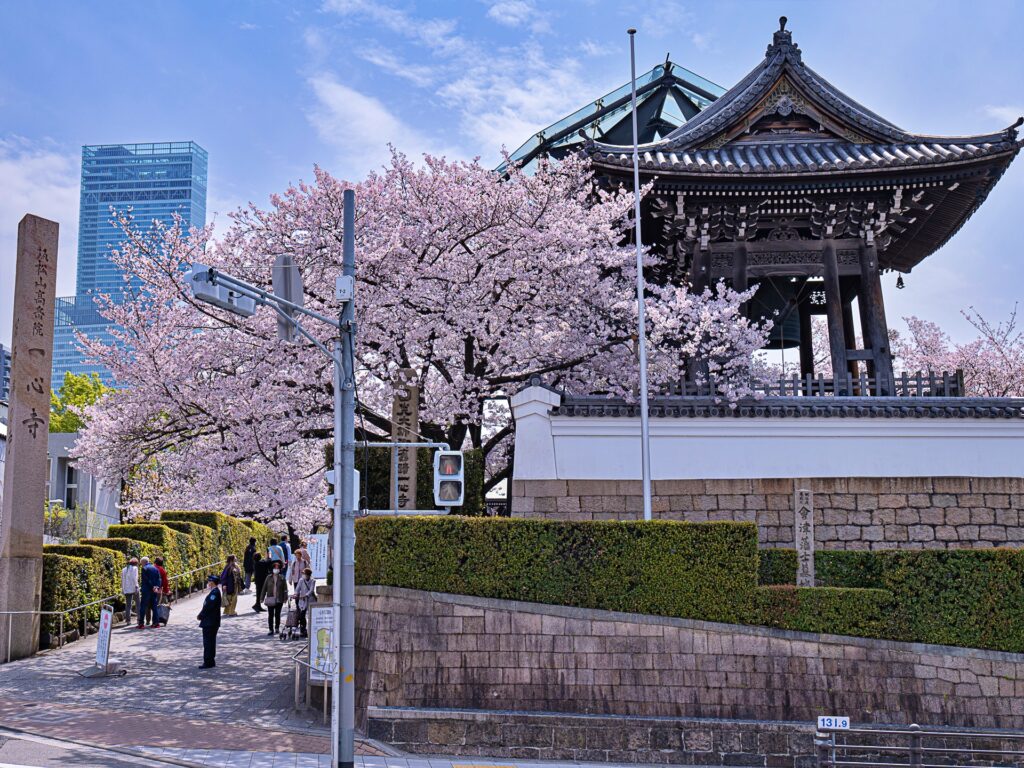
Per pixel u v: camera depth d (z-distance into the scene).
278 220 25.17
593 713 19.27
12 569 24.11
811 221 29.52
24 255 24.80
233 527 46.00
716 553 20.06
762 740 19.16
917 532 24.25
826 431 24.55
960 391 26.58
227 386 24.69
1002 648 19.77
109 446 26.44
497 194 25.69
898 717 19.53
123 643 26.48
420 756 18.39
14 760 15.20
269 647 26.33
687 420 24.59
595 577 19.86
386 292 24.50
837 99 30.27
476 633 19.50
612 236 27.62
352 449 16.86
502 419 30.34
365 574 20.30
